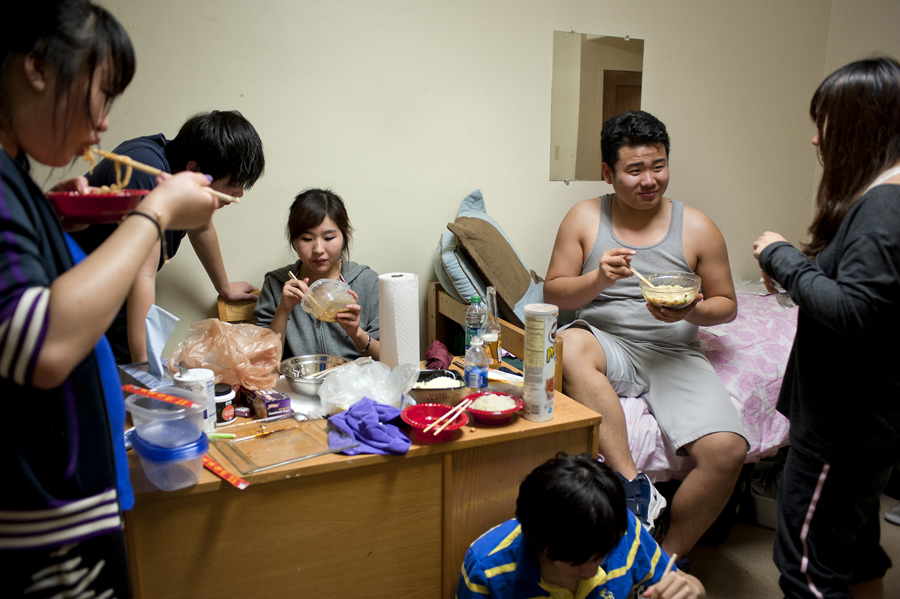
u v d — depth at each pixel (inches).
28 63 25.2
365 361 58.9
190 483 41.4
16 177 25.0
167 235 58.2
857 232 42.4
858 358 44.1
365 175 86.0
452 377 58.4
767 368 78.3
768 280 53.6
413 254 91.3
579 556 38.8
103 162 53.3
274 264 83.6
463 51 88.0
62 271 27.1
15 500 26.0
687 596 44.9
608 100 99.0
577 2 93.4
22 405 25.6
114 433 31.9
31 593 26.9
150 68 73.4
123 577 31.0
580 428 55.2
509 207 96.0
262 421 51.1
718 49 105.3
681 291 61.1
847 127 44.3
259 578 45.9
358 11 81.1
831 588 48.2
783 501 50.7
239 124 55.7
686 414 67.7
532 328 51.1
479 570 45.1
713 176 110.7
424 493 49.8
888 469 46.2
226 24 75.5
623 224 76.3
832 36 114.7
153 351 49.6
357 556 48.8
